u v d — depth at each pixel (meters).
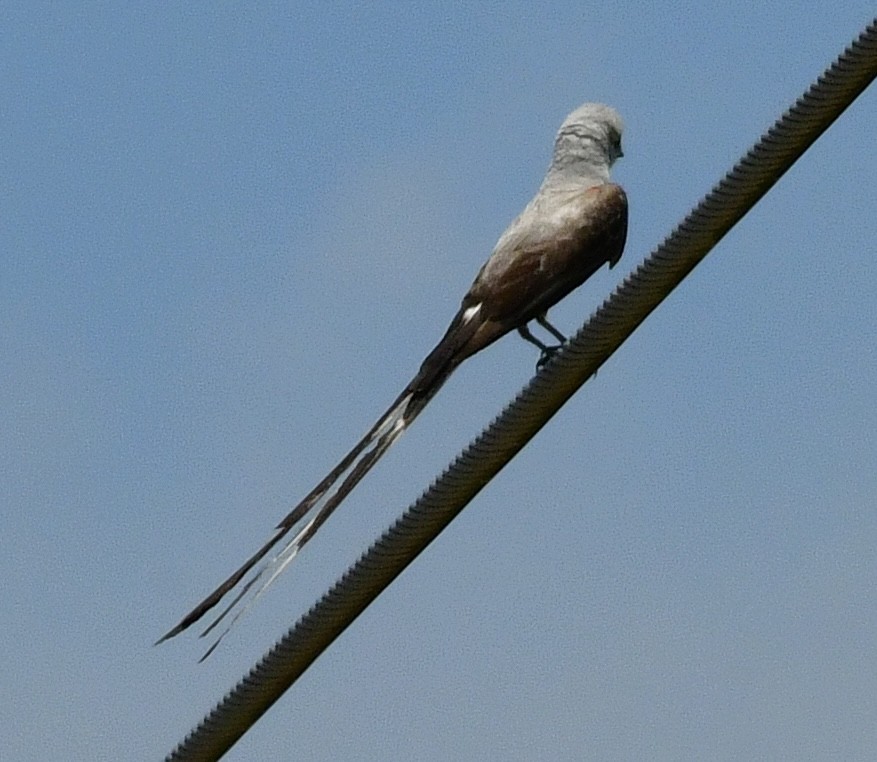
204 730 10.20
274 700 10.21
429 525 10.26
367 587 10.18
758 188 9.77
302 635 10.12
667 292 10.12
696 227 9.91
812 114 9.47
